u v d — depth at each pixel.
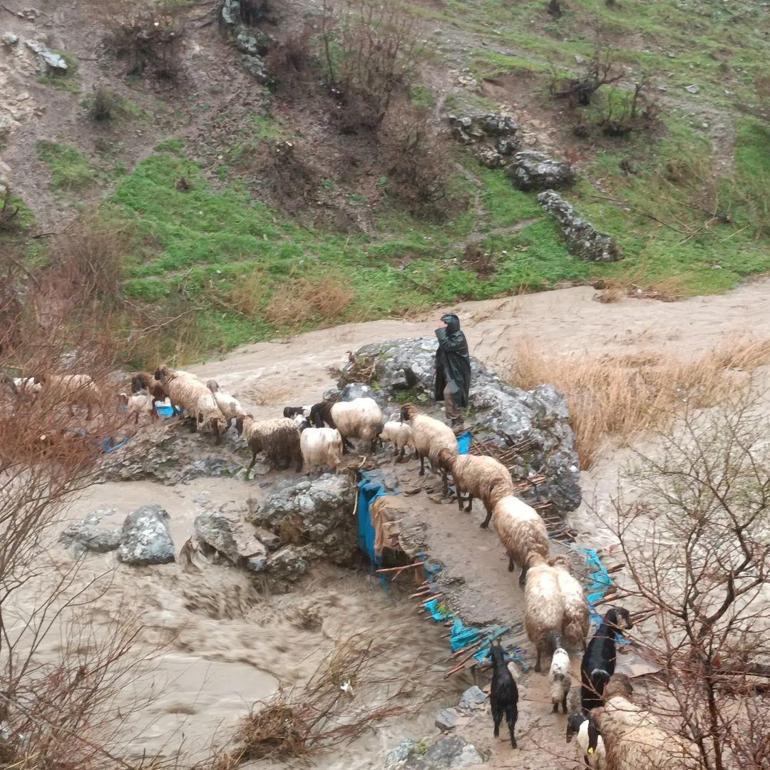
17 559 9.52
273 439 14.67
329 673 10.62
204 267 26.58
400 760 8.83
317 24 34.84
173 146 30.06
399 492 12.81
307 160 30.66
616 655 9.27
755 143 34.66
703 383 17.36
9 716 8.19
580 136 33.53
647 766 6.98
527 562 10.11
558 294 27.33
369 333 24.73
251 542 13.02
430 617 11.14
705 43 40.91
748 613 10.12
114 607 11.97
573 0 42.06
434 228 30.11
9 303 13.63
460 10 39.91
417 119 32.44
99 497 14.79
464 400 14.80
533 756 8.30
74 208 27.08
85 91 30.45
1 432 10.35
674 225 30.97
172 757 9.23
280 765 9.25
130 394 17.42
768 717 7.31
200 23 33.72
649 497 13.23
